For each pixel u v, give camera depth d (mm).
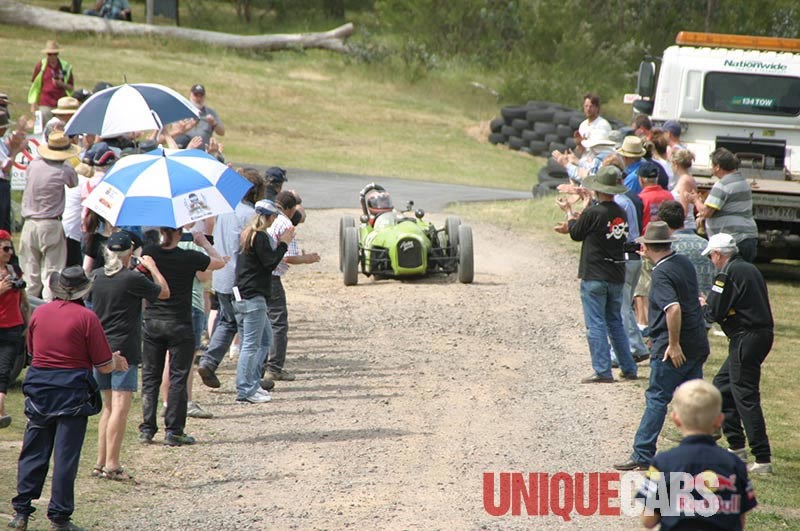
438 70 142625
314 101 124375
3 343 28266
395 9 155500
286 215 33250
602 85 135875
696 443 15164
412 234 49562
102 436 24547
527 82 134625
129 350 24203
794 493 24453
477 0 150250
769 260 54625
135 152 37656
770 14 140250
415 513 22266
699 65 57125
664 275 24734
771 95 56688
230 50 143000
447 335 40562
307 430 28969
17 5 132625
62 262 37469
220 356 32125
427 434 28531
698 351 24969
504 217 69375
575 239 33688
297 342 39406
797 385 34438
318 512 22266
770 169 56438
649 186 35281
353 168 95438
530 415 30422
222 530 21031
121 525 21203
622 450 27234
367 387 33500
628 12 149375
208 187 27516
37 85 66125
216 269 28922
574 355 37812
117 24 137750
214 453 26891
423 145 111750
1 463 25234
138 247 29938
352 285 49344
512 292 48250
